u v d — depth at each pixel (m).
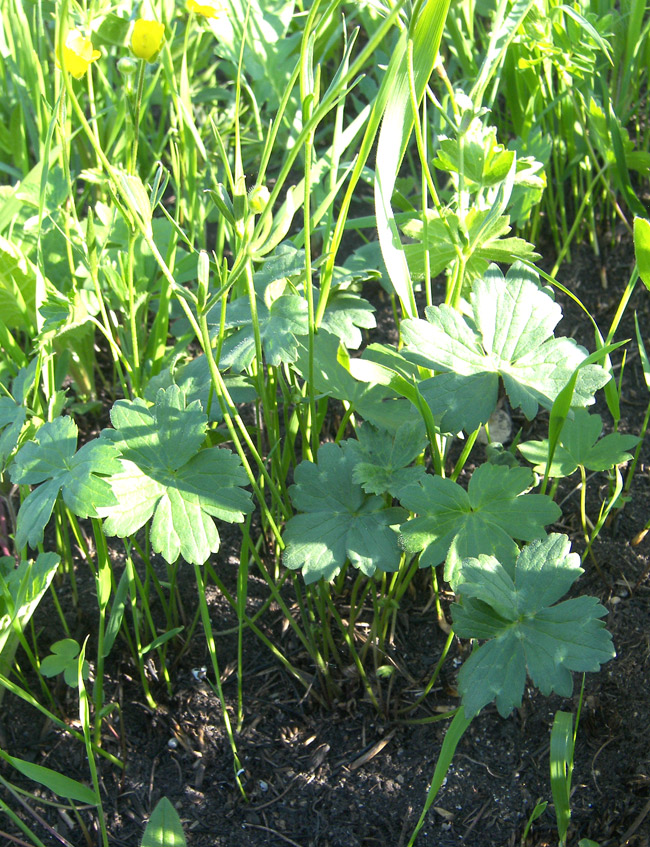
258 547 0.40
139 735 0.36
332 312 0.35
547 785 0.34
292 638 0.38
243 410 0.44
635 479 0.41
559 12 0.43
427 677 0.37
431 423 0.32
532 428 0.44
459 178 0.33
